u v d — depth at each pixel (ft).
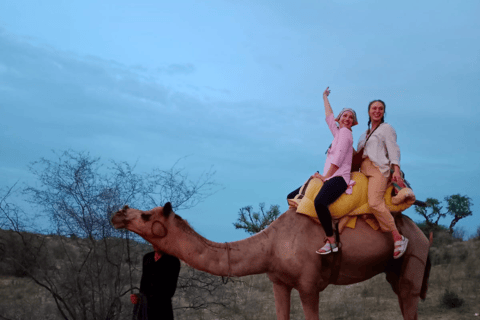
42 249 20.08
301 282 18.12
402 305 19.97
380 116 20.49
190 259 17.51
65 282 19.33
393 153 19.35
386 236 19.24
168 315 17.58
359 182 19.30
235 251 18.11
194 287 23.07
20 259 19.43
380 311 30.35
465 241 67.87
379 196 18.93
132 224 17.30
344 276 18.92
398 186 19.33
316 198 18.44
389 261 19.70
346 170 19.26
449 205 131.75
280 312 19.07
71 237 20.16
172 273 17.72
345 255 18.54
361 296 35.17
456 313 28.94
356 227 19.02
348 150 19.38
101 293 19.53
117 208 19.75
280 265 18.20
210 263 17.72
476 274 39.32
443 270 42.93
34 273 19.58
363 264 18.88
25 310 23.82
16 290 32.60
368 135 20.58
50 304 24.06
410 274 19.48
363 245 18.72
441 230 80.89
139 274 25.80
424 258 19.79
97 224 19.66
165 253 17.89
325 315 29.86
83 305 19.33
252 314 29.22
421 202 20.97
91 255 19.84
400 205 19.38
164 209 17.39
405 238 18.90
